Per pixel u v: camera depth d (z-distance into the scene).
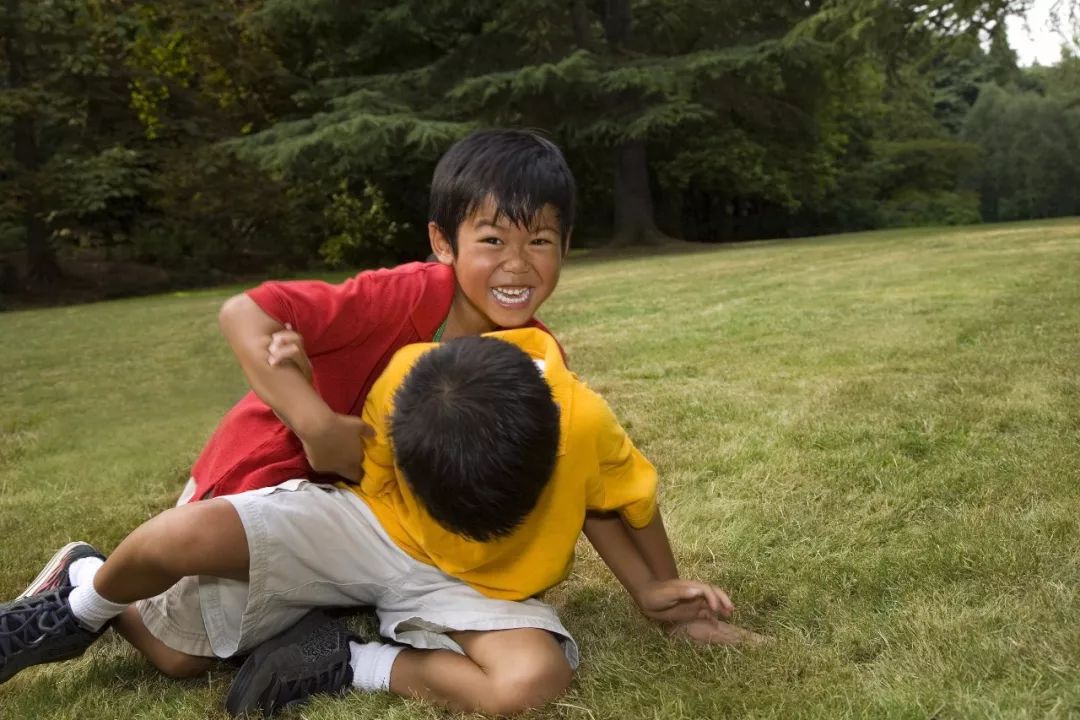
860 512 2.39
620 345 5.35
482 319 1.84
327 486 1.70
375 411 1.64
